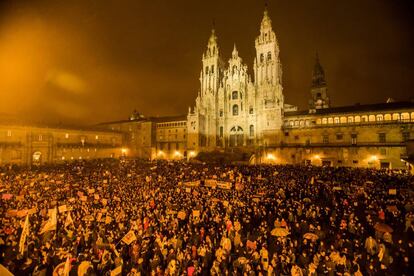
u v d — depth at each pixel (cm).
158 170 5528
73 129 8612
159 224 2234
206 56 9875
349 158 6425
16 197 2977
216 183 3909
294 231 2177
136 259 1677
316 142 7038
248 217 2347
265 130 7919
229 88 9325
